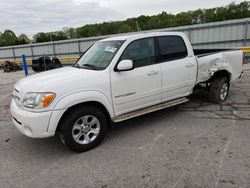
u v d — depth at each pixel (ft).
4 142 13.48
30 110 10.55
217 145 11.58
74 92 10.91
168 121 15.26
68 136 11.09
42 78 11.69
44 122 10.39
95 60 13.34
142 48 13.38
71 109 11.20
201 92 20.98
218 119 15.14
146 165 10.16
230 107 17.46
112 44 13.53
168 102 15.06
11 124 16.46
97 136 12.05
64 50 89.71
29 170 10.37
